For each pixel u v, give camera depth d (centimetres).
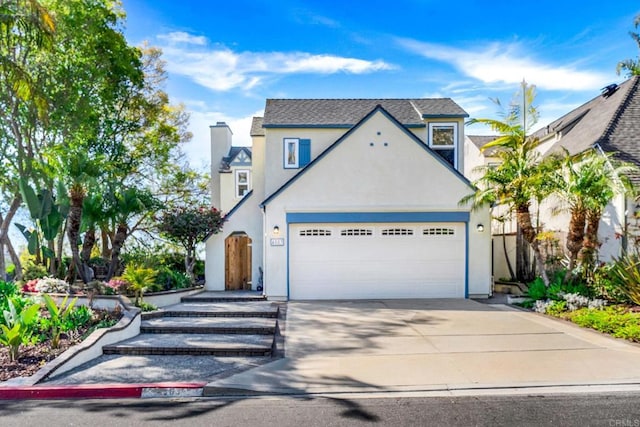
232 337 969
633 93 1653
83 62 1719
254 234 1644
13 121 1609
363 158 1482
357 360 795
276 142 1678
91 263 1606
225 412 581
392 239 1480
